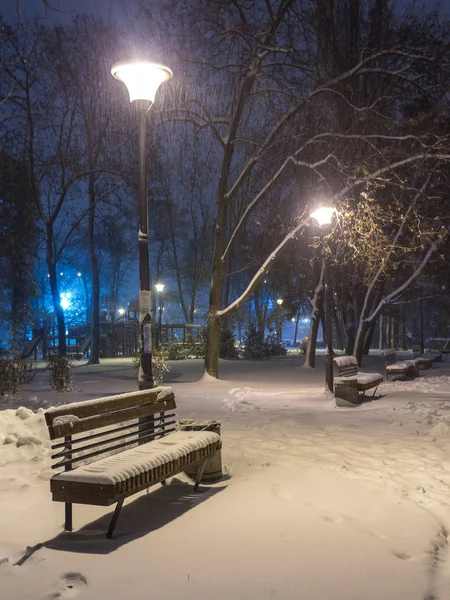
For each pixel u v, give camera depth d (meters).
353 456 7.83
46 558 4.22
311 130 22.12
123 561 4.16
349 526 4.93
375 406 12.91
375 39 22.16
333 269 28.31
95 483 4.59
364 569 4.02
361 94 22.36
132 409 6.24
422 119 21.20
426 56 19.91
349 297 33.38
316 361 34.59
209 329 22.05
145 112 8.05
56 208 32.56
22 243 32.03
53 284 32.75
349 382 13.18
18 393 16.64
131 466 4.89
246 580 3.84
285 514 5.20
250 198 29.28
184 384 20.97
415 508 5.44
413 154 21.34
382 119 21.62
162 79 8.01
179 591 3.69
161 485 6.28
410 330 65.00
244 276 57.72
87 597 3.62
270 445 8.66
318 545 4.46
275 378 23.44
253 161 22.06
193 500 5.71
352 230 19.09
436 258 25.67
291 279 34.59
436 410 11.55
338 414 12.03
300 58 21.19
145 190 7.95
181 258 63.66
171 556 4.25
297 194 24.66
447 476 6.77
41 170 33.00
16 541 4.59
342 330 55.25
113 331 48.53
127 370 29.77
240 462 7.46
